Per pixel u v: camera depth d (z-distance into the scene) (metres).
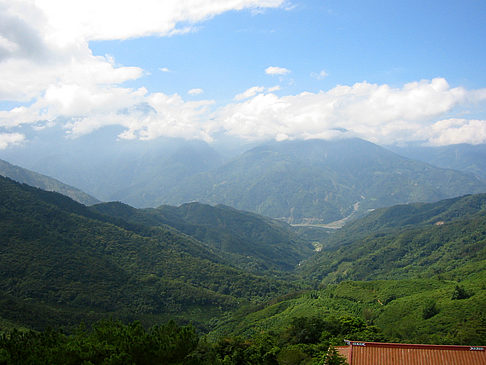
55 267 167.88
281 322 151.88
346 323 104.38
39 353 43.53
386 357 53.50
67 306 148.88
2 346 45.12
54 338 49.88
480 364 50.50
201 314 190.38
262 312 180.38
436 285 166.00
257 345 93.69
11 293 143.00
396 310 136.88
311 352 86.19
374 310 149.62
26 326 113.12
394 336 105.88
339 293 184.12
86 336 51.41
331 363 55.28
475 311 109.31
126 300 172.00
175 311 184.38
